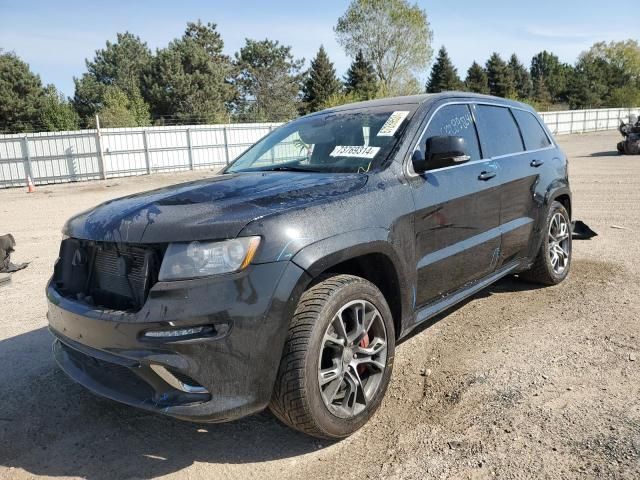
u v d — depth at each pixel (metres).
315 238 2.67
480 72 80.00
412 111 3.75
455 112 4.04
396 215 3.14
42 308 5.43
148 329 2.46
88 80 63.25
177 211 2.73
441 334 4.24
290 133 4.20
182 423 3.19
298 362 2.59
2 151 26.03
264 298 2.49
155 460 2.84
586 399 3.11
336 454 2.79
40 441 3.05
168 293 2.46
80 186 24.48
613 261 6.03
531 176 4.66
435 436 2.86
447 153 3.34
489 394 3.24
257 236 2.52
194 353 2.42
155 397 2.56
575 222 7.43
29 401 3.50
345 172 3.39
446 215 3.57
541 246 4.93
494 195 4.10
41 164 26.83
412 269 3.28
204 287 2.44
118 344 2.55
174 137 29.92
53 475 2.75
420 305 3.46
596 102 85.88
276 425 3.11
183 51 54.69
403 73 58.28
